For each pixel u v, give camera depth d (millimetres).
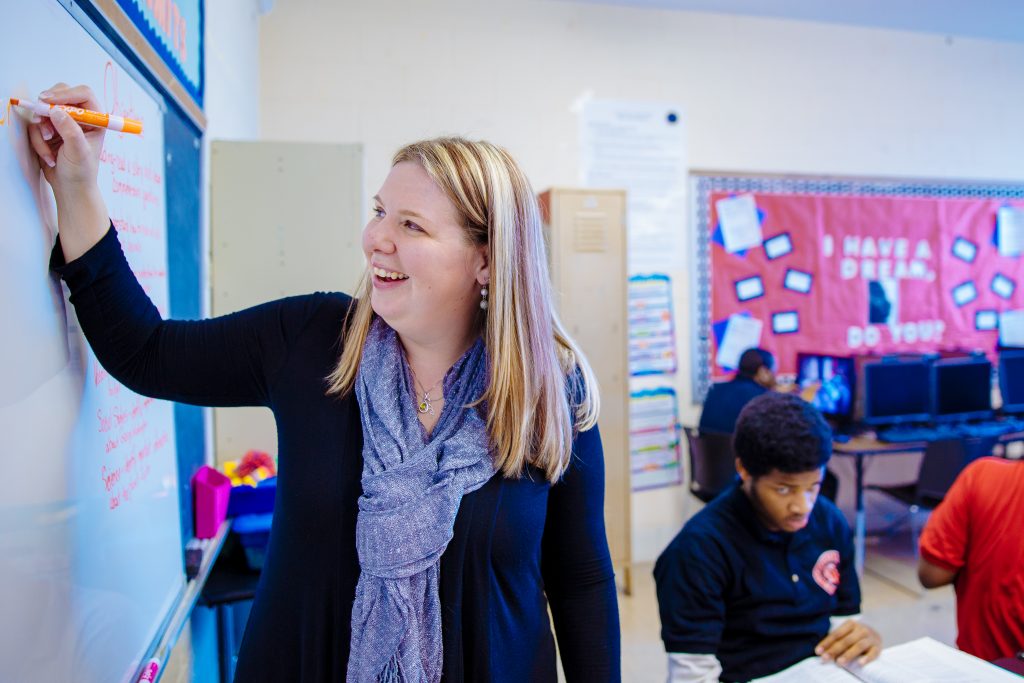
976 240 4059
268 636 813
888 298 3928
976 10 3602
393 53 3266
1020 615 1271
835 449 3213
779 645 1271
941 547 1414
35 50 691
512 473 835
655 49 3582
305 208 1971
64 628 738
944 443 3039
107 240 744
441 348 872
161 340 781
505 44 3398
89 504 812
